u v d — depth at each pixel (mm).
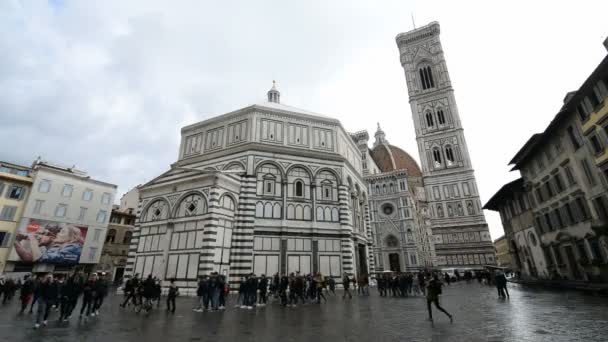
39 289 13703
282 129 39719
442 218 74500
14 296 29656
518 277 48219
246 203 33938
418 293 30875
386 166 110312
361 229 44844
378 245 76375
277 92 52094
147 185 35000
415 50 94750
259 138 38125
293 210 35688
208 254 28297
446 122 82875
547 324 12773
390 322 14328
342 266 35438
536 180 37812
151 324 14125
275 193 35844
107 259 56219
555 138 32375
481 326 12875
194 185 31734
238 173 35094
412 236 73625
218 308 19516
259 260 32594
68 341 10766
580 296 22297
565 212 32125
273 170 36719
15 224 45281
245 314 17266
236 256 31906
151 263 31094
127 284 20484
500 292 24047
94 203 54219
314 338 11258
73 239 50219
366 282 29984
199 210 30547
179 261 29578
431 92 87625
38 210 47250
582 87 25562
